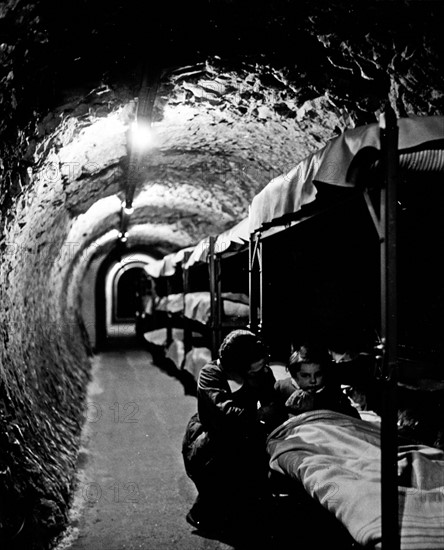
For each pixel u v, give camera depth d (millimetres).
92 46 3209
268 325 6133
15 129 3436
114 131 5008
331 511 2316
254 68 3959
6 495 3176
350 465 2588
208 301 7750
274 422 3625
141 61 3641
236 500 3811
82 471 5113
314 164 2545
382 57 3451
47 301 8273
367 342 4652
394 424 2064
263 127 5199
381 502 2072
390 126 2049
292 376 3621
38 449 4379
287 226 3506
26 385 5203
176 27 3281
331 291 5301
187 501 4391
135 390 9625
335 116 4406
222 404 3504
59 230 7262
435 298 3623
